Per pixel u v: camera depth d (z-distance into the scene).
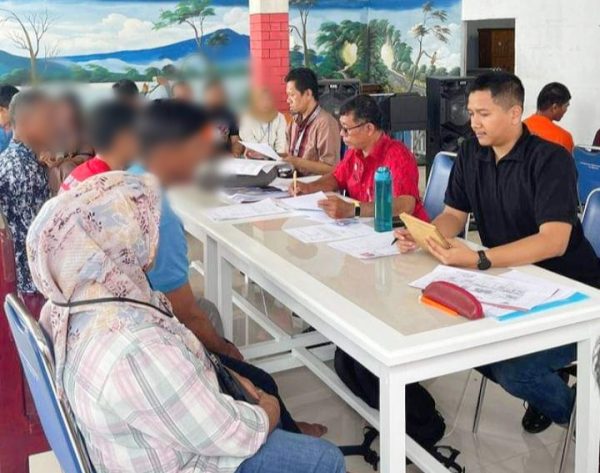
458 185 2.43
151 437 1.25
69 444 1.29
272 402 1.55
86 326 1.22
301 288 1.85
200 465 1.32
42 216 1.24
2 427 2.02
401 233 2.21
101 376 1.19
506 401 2.75
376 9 10.64
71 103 2.19
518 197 2.20
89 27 8.91
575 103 6.10
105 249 1.25
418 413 2.34
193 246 4.21
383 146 2.85
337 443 2.49
